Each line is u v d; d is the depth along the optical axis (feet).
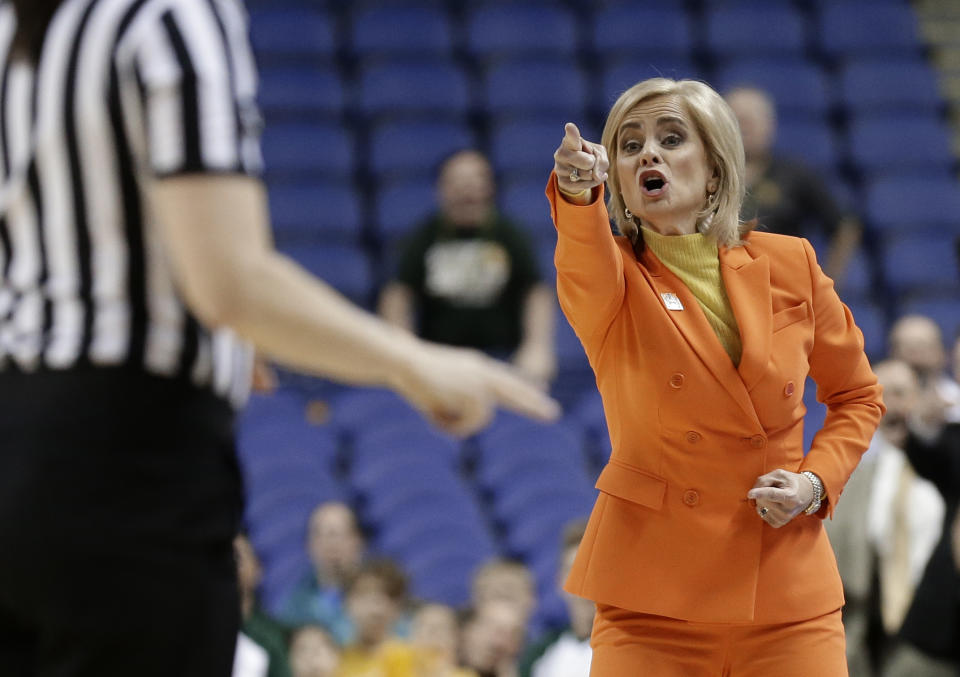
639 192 28.50
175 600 19.79
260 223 19.86
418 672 66.33
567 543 63.10
